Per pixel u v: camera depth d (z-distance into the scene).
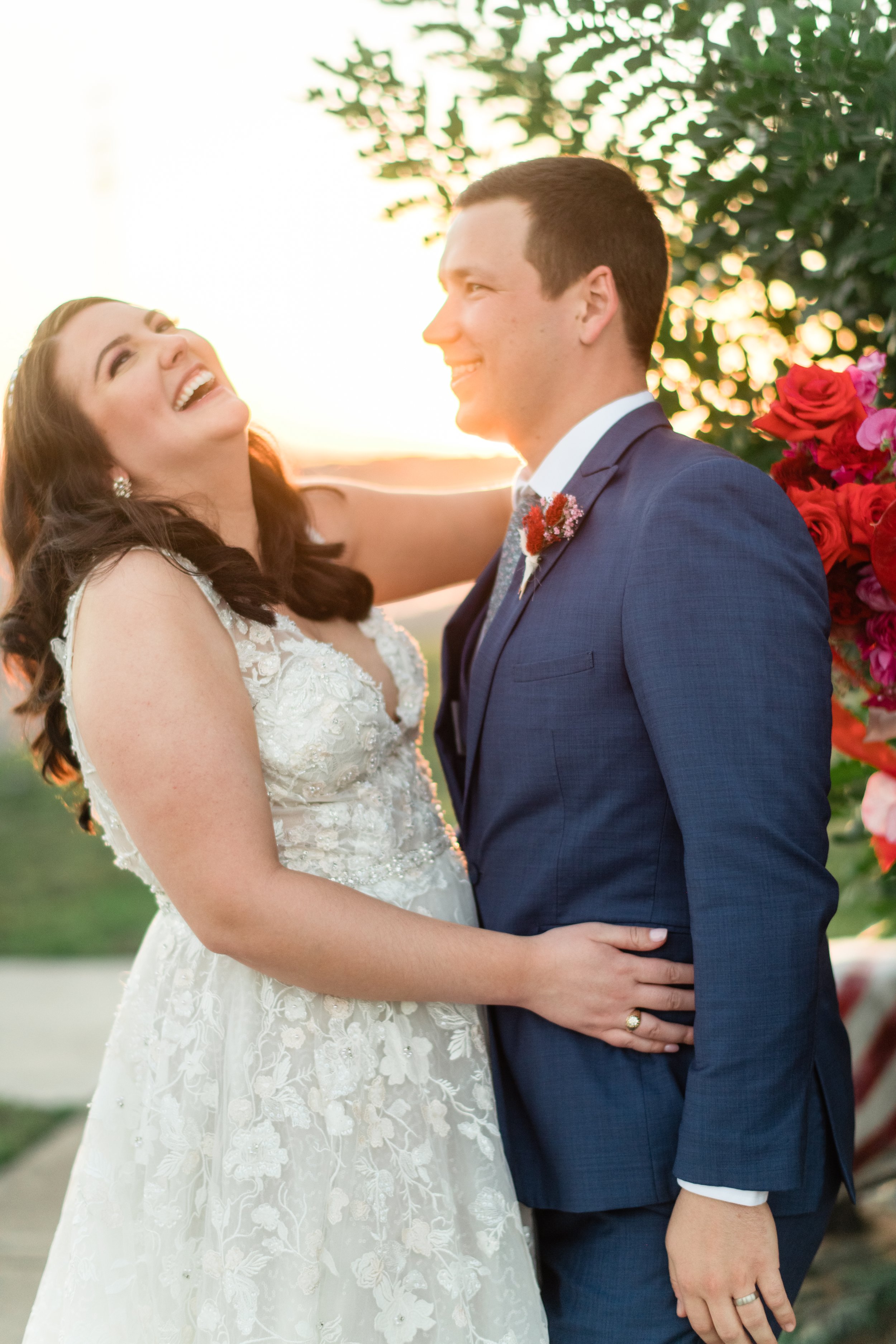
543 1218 1.83
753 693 1.54
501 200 1.86
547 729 1.72
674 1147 1.66
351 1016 1.67
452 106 2.14
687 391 2.12
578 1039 1.71
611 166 1.89
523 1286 1.65
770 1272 1.52
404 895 1.76
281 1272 1.56
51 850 8.41
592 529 1.76
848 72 1.78
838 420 1.77
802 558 1.62
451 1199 1.65
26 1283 3.14
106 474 1.87
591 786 1.71
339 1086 1.63
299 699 1.74
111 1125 1.75
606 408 1.86
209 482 1.92
